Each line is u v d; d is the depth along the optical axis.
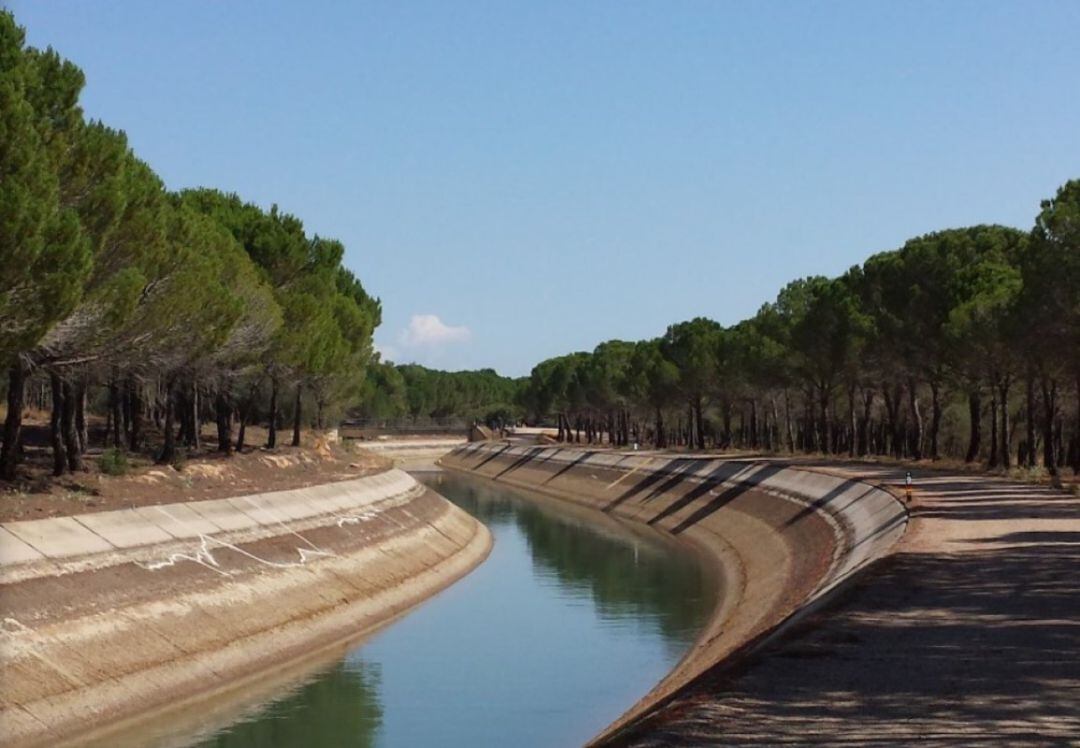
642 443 185.50
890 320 83.56
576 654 45.69
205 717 35.84
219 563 48.22
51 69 42.41
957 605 25.30
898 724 16.03
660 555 76.56
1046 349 63.16
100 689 34.97
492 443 189.12
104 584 40.38
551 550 80.38
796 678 18.86
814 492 73.12
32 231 35.56
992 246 82.38
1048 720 16.11
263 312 66.12
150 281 47.31
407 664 43.88
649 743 15.45
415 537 70.56
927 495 54.88
